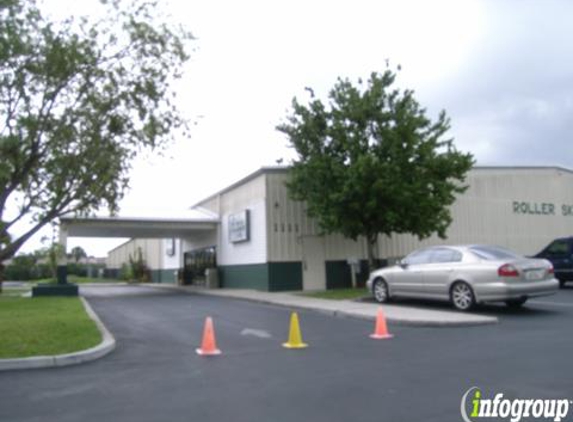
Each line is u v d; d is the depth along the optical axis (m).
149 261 46.50
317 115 19.89
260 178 23.08
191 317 14.46
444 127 19.44
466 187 20.16
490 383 6.39
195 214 29.09
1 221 9.61
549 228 30.00
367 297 17.27
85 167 10.11
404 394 6.02
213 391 6.38
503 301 13.27
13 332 10.52
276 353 8.77
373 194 18.14
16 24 9.27
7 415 5.59
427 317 11.84
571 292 18.05
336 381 6.71
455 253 13.59
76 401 6.09
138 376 7.29
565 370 6.95
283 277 22.25
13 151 9.37
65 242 24.62
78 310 15.47
